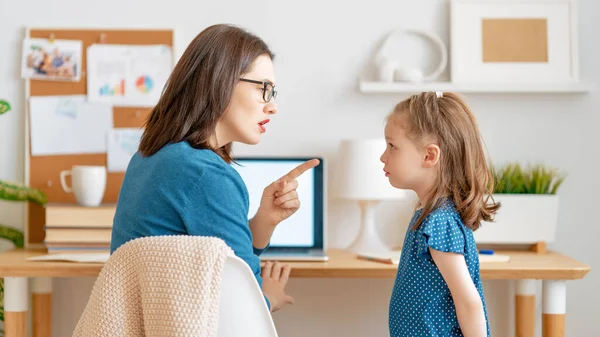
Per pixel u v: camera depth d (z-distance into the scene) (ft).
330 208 8.54
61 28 8.40
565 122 8.48
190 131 5.01
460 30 8.34
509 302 8.60
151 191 4.67
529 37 8.34
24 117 8.44
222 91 5.00
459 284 5.20
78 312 8.57
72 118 8.41
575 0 8.34
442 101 5.64
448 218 5.35
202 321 3.88
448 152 5.50
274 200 5.83
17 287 7.02
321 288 8.63
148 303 3.94
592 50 8.41
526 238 7.99
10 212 8.51
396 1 8.46
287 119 8.48
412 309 5.46
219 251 3.97
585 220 8.50
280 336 8.60
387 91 8.22
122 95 8.41
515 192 8.09
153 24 8.43
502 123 8.48
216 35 5.10
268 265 6.59
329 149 8.49
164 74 8.41
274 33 8.46
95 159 8.44
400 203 8.51
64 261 6.95
